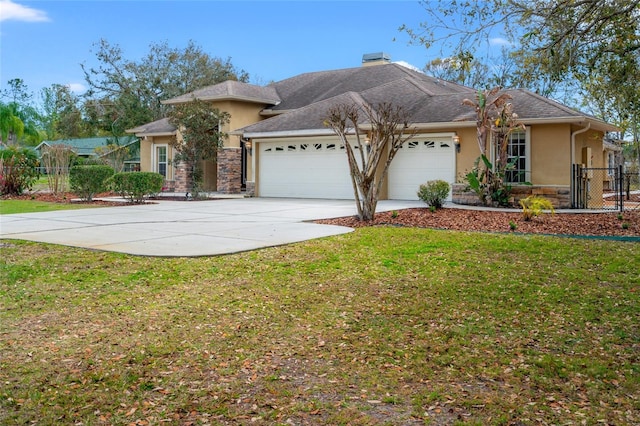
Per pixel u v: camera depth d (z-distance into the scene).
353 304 6.38
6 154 23.56
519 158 17.17
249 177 22.41
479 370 4.47
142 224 12.64
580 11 8.53
